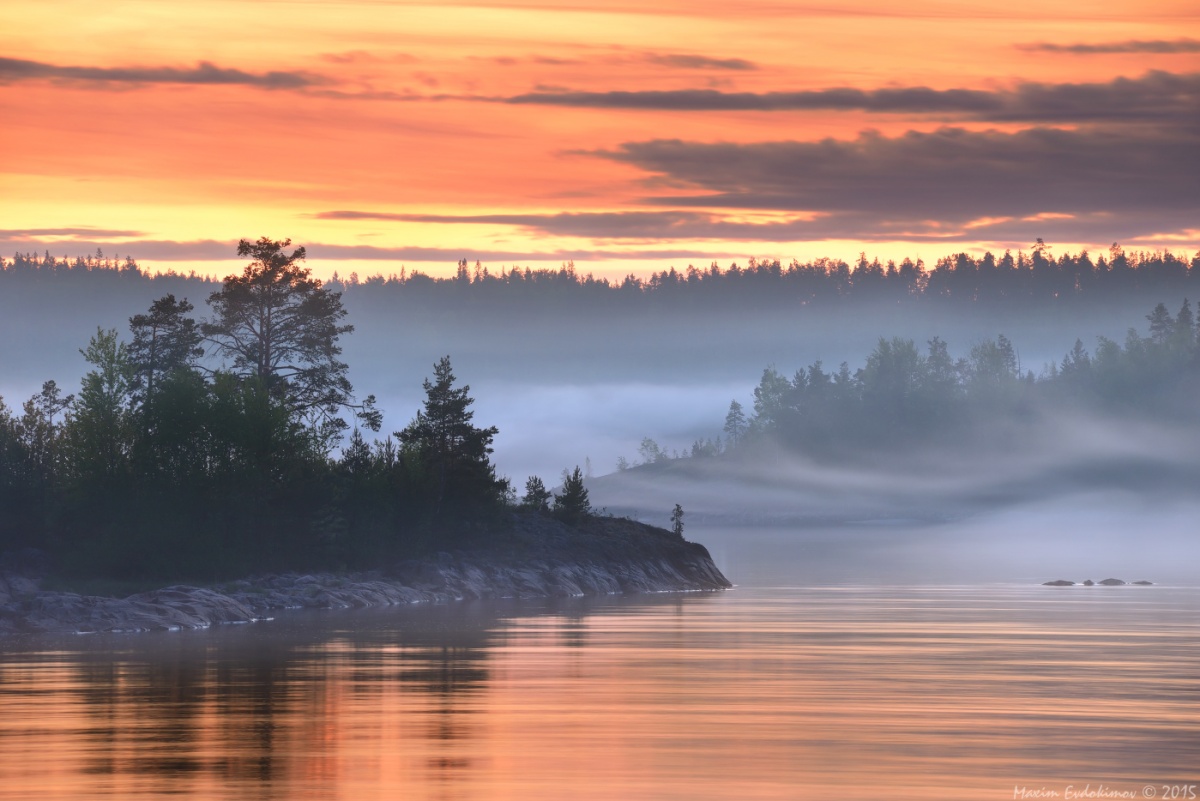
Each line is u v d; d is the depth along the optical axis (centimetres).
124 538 16950
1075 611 15075
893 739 6172
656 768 5509
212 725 6575
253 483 18050
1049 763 5616
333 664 9369
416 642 11081
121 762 5622
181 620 12988
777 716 6862
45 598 13150
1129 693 7712
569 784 5219
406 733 6347
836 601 17238
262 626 13050
